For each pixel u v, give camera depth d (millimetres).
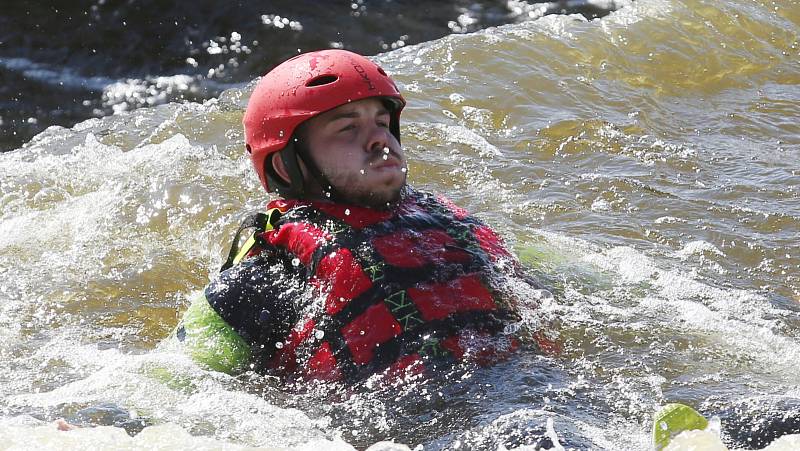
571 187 16406
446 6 26453
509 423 9328
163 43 24703
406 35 25016
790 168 17125
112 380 10938
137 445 9281
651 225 15141
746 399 9844
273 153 11578
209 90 23062
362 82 11328
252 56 24203
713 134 18641
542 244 13898
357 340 10594
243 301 11086
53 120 22125
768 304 12711
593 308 11938
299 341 10867
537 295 11648
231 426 10055
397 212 11359
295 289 11016
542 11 26031
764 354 11242
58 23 25250
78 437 9406
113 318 13250
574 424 9414
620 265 13352
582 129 18453
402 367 10414
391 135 11469
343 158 11203
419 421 9898
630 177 16703
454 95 19484
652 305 12234
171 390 10695
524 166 17109
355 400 10289
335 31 25125
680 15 22609
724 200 15898
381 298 10672
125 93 23047
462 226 11523
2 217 15695
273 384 10820
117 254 14758
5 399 10797
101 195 16234
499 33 21812
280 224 11383
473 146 17750
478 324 10766
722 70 21125
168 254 14773
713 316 12031
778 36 22453
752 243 14531
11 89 23094
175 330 11594
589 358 10898
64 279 14094
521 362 10562
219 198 15906
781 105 19906
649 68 21000
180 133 18328
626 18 22500
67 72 23844
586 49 21375
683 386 10477
